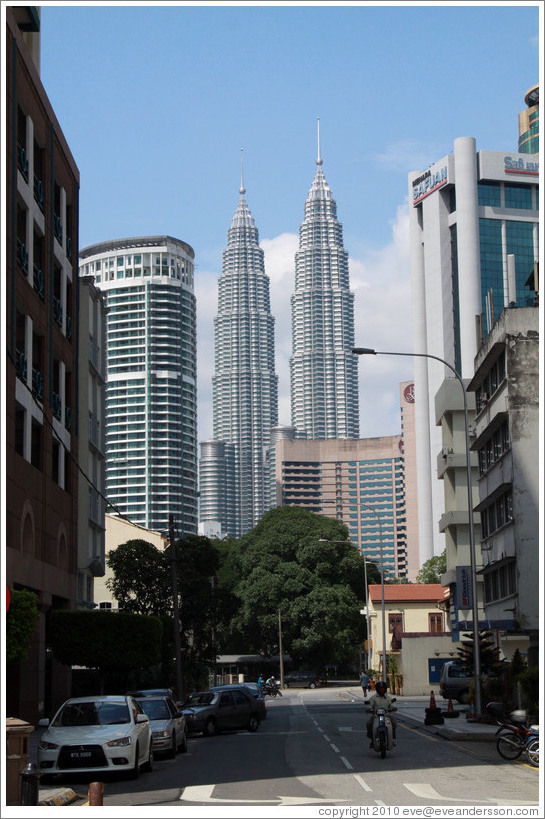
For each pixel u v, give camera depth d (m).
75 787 18.66
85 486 54.00
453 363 190.38
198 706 34.59
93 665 40.34
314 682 101.19
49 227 41.06
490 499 45.47
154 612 64.50
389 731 23.34
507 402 41.25
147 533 87.25
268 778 18.73
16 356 35.28
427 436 189.38
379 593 88.88
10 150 33.31
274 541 102.81
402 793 16.12
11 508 33.22
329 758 23.00
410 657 68.94
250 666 119.25
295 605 97.25
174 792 16.86
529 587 39.81
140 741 20.12
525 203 199.25
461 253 191.62
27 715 37.31
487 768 20.39
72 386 46.25
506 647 50.47
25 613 23.78
